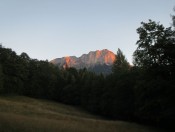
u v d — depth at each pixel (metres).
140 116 61.66
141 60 48.72
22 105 63.59
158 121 53.03
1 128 23.70
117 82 80.00
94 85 99.94
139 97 54.31
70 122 44.97
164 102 46.38
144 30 47.53
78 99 116.31
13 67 100.75
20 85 102.50
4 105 58.88
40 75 118.81
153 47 46.91
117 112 79.19
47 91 119.00
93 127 41.66
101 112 95.75
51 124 33.91
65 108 94.75
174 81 45.53
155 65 47.34
